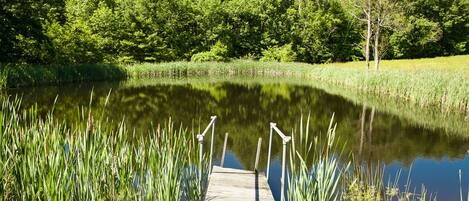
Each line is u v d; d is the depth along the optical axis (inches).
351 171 300.2
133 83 1095.6
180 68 1462.8
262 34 1979.6
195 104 723.4
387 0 1002.1
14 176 173.5
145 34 1759.4
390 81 800.9
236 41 1975.9
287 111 666.8
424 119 574.9
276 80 1266.0
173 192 185.2
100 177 182.9
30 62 1104.2
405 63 1569.9
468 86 605.3
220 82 1177.4
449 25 1860.2
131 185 192.1
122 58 1616.6
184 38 1866.4
